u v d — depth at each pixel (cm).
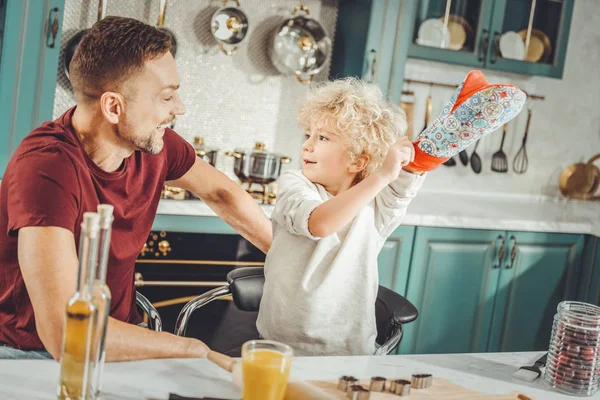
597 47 416
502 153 404
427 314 335
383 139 176
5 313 161
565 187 418
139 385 125
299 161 357
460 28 347
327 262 169
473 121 149
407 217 320
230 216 205
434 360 152
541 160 416
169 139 192
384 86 331
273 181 321
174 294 303
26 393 117
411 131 383
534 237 351
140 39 157
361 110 174
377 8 323
